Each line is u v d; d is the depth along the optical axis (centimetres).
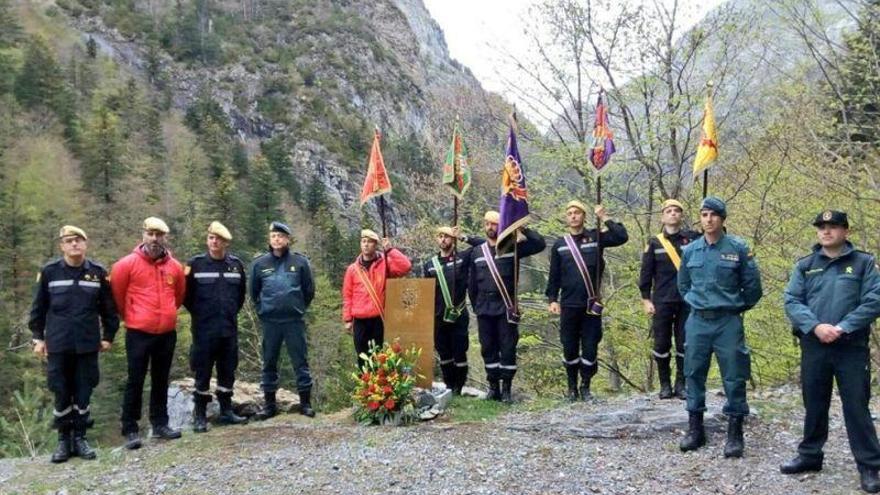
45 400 2342
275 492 528
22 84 6372
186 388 898
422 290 797
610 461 580
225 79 9956
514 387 1399
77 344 639
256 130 9356
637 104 1269
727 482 526
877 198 935
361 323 812
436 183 1584
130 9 10594
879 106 973
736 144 1209
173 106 9069
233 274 745
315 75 10538
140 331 677
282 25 11488
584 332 783
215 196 5809
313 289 805
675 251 740
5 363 2517
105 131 5919
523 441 643
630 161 1230
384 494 516
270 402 800
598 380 1516
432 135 1648
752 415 689
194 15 10869
